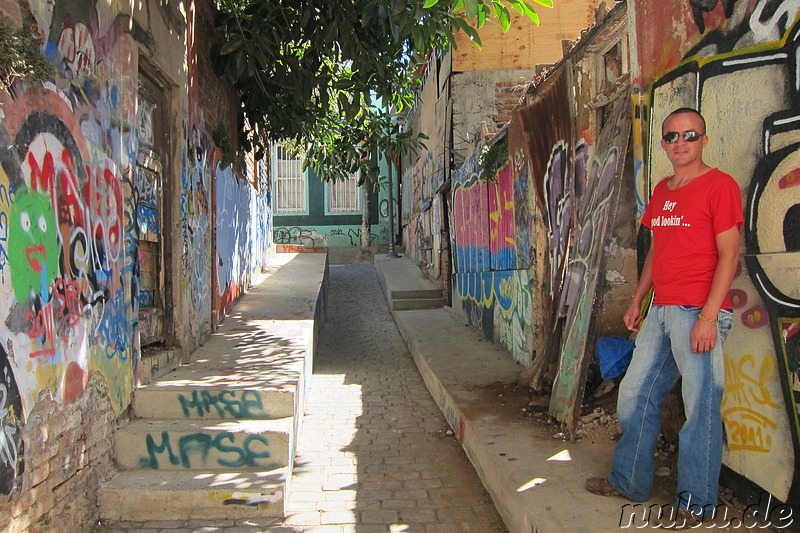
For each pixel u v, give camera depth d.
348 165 9.58
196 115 6.08
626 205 4.24
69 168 3.36
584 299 4.27
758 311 2.82
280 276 11.75
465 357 7.35
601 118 4.81
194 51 6.02
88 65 3.65
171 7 5.22
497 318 7.98
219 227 7.44
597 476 3.51
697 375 2.80
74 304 3.42
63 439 3.29
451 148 10.73
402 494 4.12
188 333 5.71
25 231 2.90
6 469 2.71
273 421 4.47
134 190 4.42
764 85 2.77
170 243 5.39
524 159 6.45
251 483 3.88
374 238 21.48
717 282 2.71
